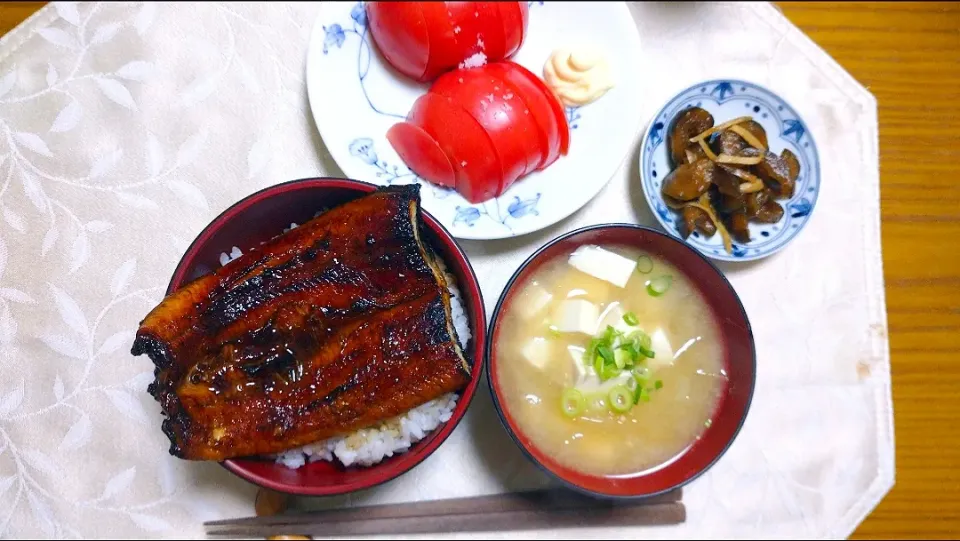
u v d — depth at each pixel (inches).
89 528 11.3
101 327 11.7
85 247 11.9
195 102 12.6
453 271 11.3
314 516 11.4
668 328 11.9
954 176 12.8
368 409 9.6
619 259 11.8
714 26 13.7
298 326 9.5
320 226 10.0
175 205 12.2
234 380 9.2
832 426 12.5
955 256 12.7
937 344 12.7
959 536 12.1
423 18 11.8
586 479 11.1
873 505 12.2
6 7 12.6
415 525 11.4
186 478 11.5
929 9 13.7
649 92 13.5
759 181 12.3
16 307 11.6
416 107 12.3
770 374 12.6
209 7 13.0
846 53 13.7
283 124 12.7
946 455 12.4
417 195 10.2
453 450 11.8
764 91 12.6
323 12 12.5
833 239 13.1
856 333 12.8
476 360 10.2
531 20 13.4
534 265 11.4
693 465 11.2
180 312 9.3
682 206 12.4
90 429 11.4
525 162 12.1
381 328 9.7
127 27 12.7
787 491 12.2
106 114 12.4
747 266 12.9
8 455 11.3
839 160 13.4
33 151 12.1
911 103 13.4
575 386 11.5
